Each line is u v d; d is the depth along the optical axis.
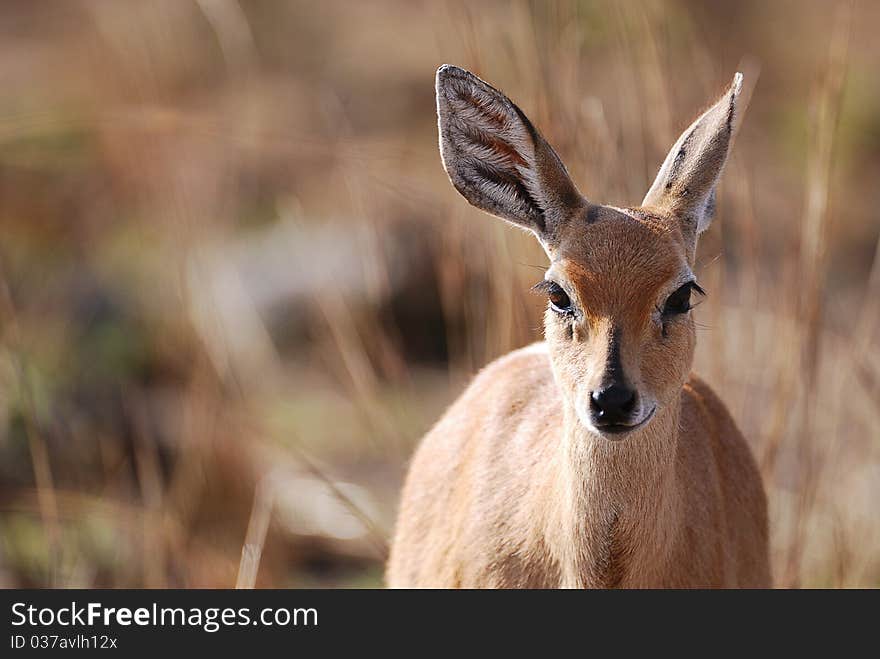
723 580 8.15
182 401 13.45
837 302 15.16
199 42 18.53
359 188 12.81
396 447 12.26
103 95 18.00
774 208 15.97
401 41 23.31
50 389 13.90
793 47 21.91
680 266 7.23
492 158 7.65
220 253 15.34
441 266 12.30
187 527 12.02
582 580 7.53
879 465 11.58
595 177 10.58
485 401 8.88
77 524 12.13
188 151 15.00
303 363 16.62
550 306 7.41
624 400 6.83
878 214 19.31
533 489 7.87
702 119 7.95
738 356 11.44
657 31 11.36
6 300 12.62
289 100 20.52
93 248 16.06
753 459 9.08
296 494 13.07
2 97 19.97
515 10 11.08
